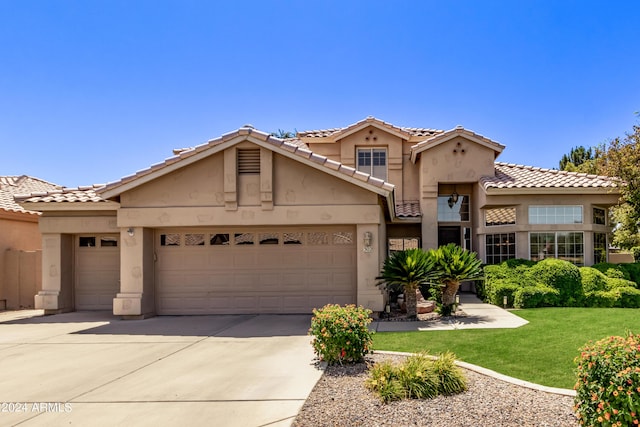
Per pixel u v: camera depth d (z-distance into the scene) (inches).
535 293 524.1
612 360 169.6
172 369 295.7
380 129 768.3
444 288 509.0
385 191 472.7
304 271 534.9
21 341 395.9
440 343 347.9
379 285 501.4
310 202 499.2
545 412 203.3
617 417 160.1
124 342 385.1
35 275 694.5
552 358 293.6
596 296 523.5
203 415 213.9
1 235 687.1
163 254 540.7
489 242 683.4
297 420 203.0
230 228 541.0
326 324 296.0
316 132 819.4
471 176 705.0
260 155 498.9
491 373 263.3
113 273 598.2
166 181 509.7
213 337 401.1
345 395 234.1
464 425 191.8
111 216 571.5
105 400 237.8
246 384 259.1
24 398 243.0
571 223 627.2
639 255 805.9
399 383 232.1
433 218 709.9
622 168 588.7
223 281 538.3
